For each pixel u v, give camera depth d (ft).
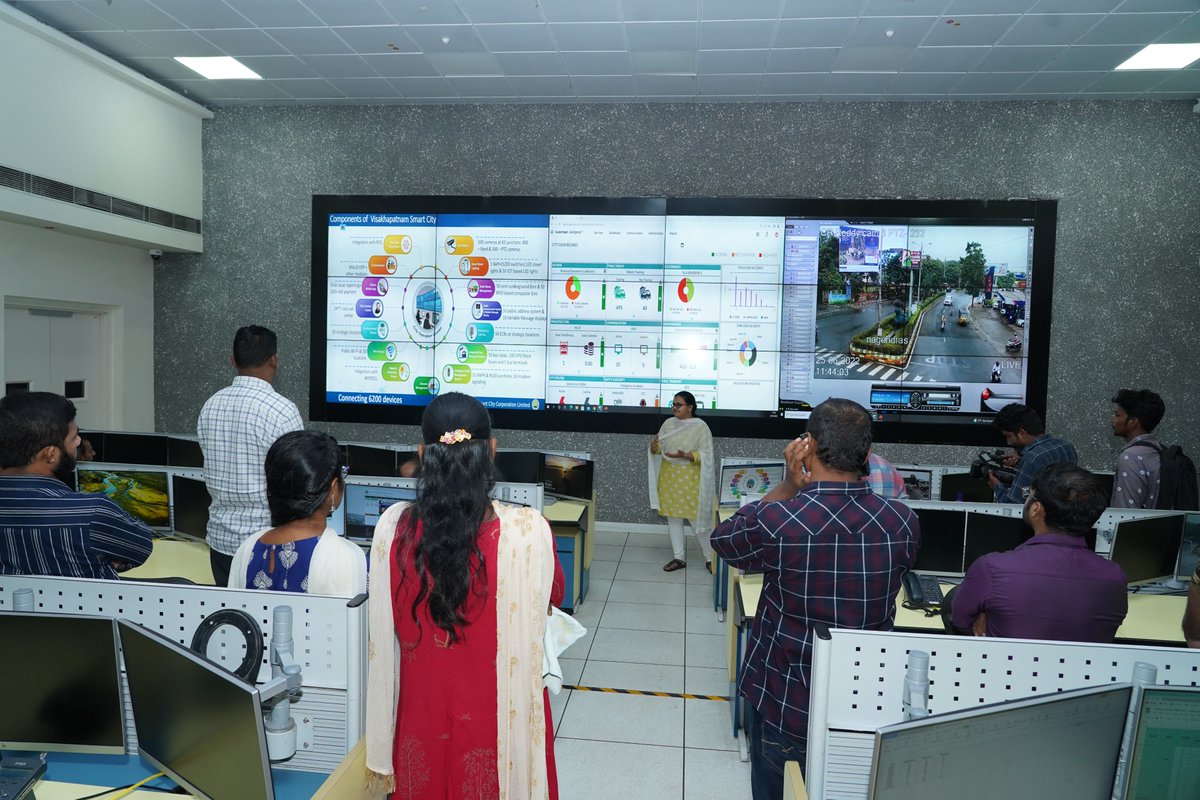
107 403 21.25
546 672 5.00
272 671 4.74
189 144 21.38
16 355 18.84
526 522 4.61
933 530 10.16
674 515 17.35
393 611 4.53
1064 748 3.91
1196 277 19.22
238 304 22.18
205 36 16.84
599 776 9.11
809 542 5.04
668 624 14.24
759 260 19.88
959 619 6.06
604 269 20.36
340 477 5.64
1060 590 5.57
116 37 16.98
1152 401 11.70
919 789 3.59
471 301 20.85
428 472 4.45
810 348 19.83
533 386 20.75
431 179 21.26
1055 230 19.25
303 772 4.99
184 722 4.42
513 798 4.50
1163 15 14.64
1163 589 10.30
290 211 21.81
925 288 19.45
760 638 5.42
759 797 5.48
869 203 19.45
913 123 19.79
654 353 20.31
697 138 20.36
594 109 20.66
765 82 18.63
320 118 21.56
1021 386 19.38
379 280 21.13
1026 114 19.49
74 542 5.79
